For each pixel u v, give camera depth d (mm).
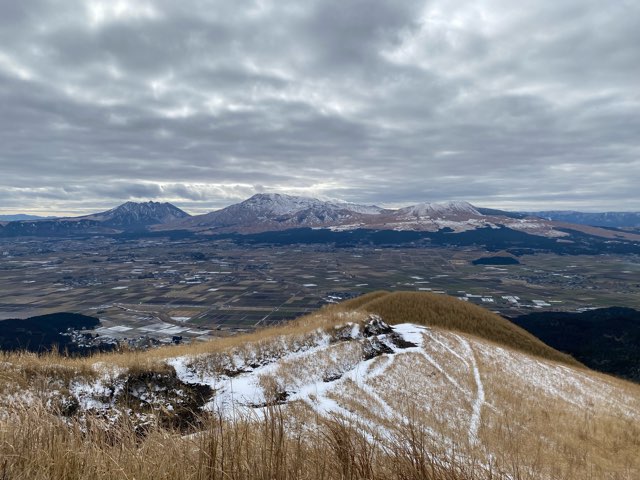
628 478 10594
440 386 19844
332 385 17594
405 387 18750
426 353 25578
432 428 12375
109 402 11836
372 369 20875
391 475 3807
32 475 3383
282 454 3650
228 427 3994
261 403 14102
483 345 30422
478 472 4500
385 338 27312
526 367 27078
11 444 3668
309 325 26938
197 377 15383
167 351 18078
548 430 15195
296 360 19516
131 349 18266
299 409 12242
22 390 10047
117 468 3381
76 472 3410
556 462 9773
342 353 21922
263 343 20391
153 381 13875
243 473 3449
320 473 3633
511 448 8602
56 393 10797
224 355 17781
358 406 14922
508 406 18141
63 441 3857
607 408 20969
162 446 3834
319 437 4324
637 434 16375
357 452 4023
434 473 3762
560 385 24328
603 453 13352
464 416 15617
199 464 3461
